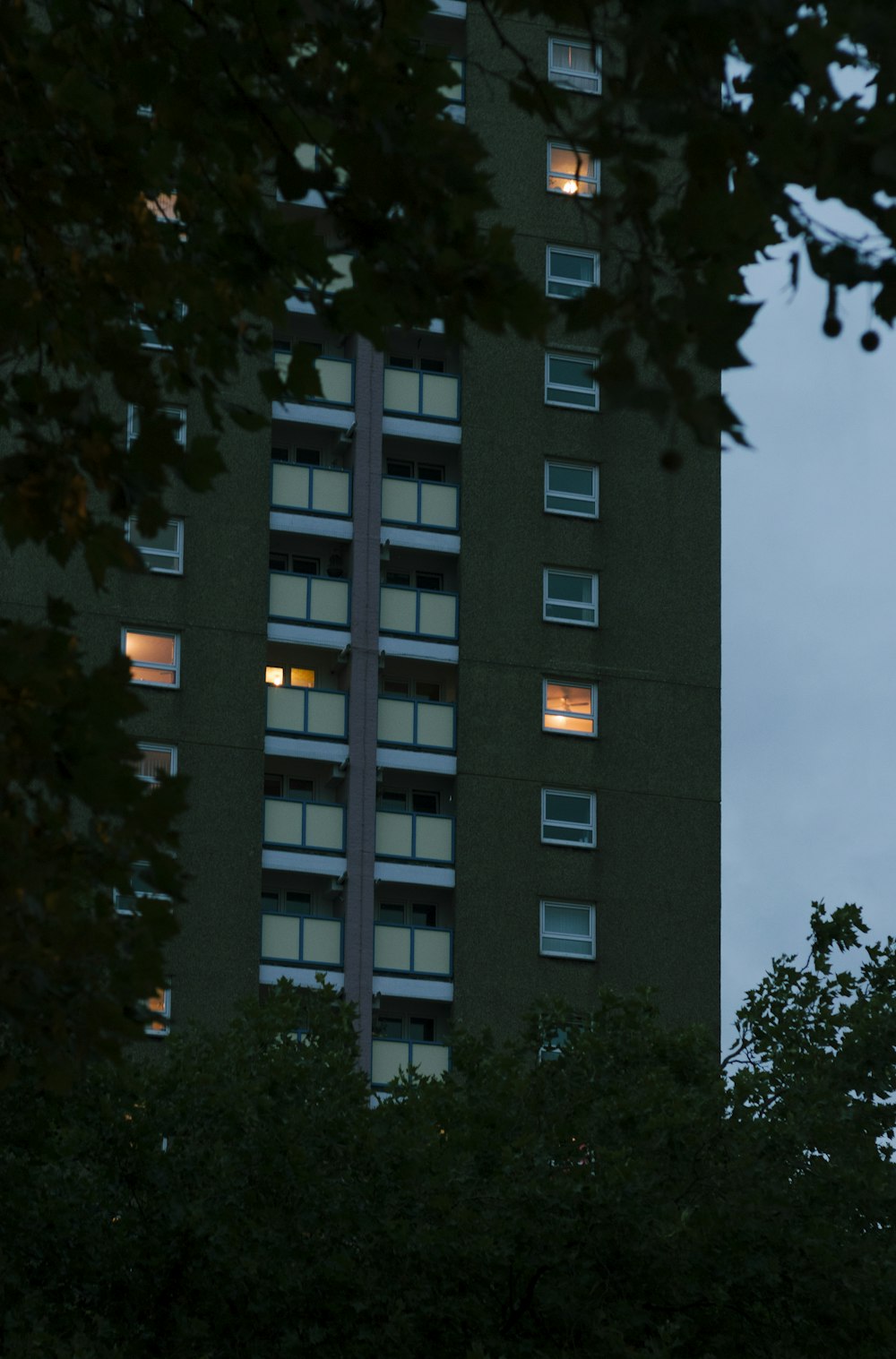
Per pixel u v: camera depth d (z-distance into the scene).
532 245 59.16
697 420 6.82
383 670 55.62
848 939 31.61
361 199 8.97
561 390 58.22
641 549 57.69
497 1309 26.81
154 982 9.16
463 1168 26.66
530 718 55.78
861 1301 26.64
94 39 10.08
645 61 7.20
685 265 7.74
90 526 8.95
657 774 56.19
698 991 54.78
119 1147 26.47
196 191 10.33
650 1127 27.28
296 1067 27.91
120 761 8.46
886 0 6.94
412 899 54.50
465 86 59.66
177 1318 25.50
